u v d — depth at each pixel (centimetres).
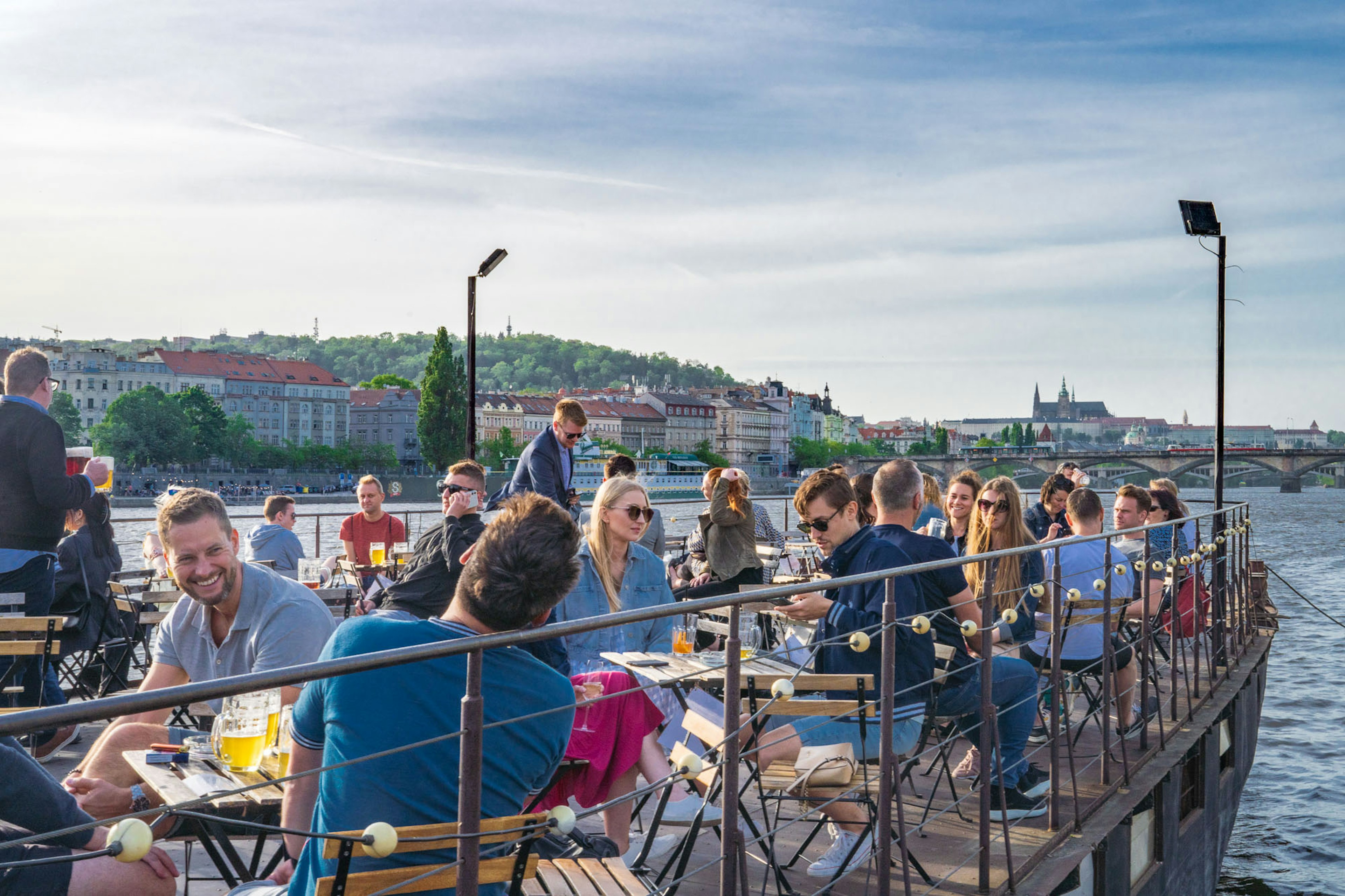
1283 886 1038
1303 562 4878
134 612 725
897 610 486
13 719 145
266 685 175
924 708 480
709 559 815
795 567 1066
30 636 542
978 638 525
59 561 693
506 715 259
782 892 411
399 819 248
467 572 262
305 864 255
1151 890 619
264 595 375
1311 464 13875
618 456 964
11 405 620
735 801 302
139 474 14475
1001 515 618
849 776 443
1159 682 769
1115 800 576
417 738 249
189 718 544
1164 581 823
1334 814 1234
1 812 258
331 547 3572
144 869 277
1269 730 1609
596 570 533
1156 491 970
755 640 551
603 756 395
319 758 270
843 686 395
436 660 254
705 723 379
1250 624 1187
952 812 538
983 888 434
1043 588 500
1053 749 513
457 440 13312
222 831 316
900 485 532
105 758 361
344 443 17338
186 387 16438
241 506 13075
